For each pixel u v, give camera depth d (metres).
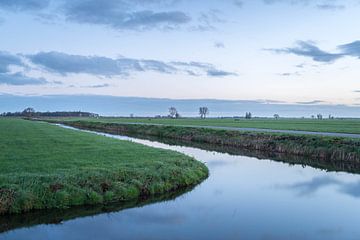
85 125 116.56
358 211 16.39
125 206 16.91
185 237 12.82
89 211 15.96
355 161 32.47
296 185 22.48
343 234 13.25
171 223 14.38
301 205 17.39
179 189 20.50
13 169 19.17
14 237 12.84
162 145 48.56
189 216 15.34
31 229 13.77
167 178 20.47
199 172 24.19
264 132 50.59
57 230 13.62
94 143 36.16
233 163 32.38
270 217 15.29
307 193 20.14
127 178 18.92
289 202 17.97
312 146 38.06
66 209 15.53
